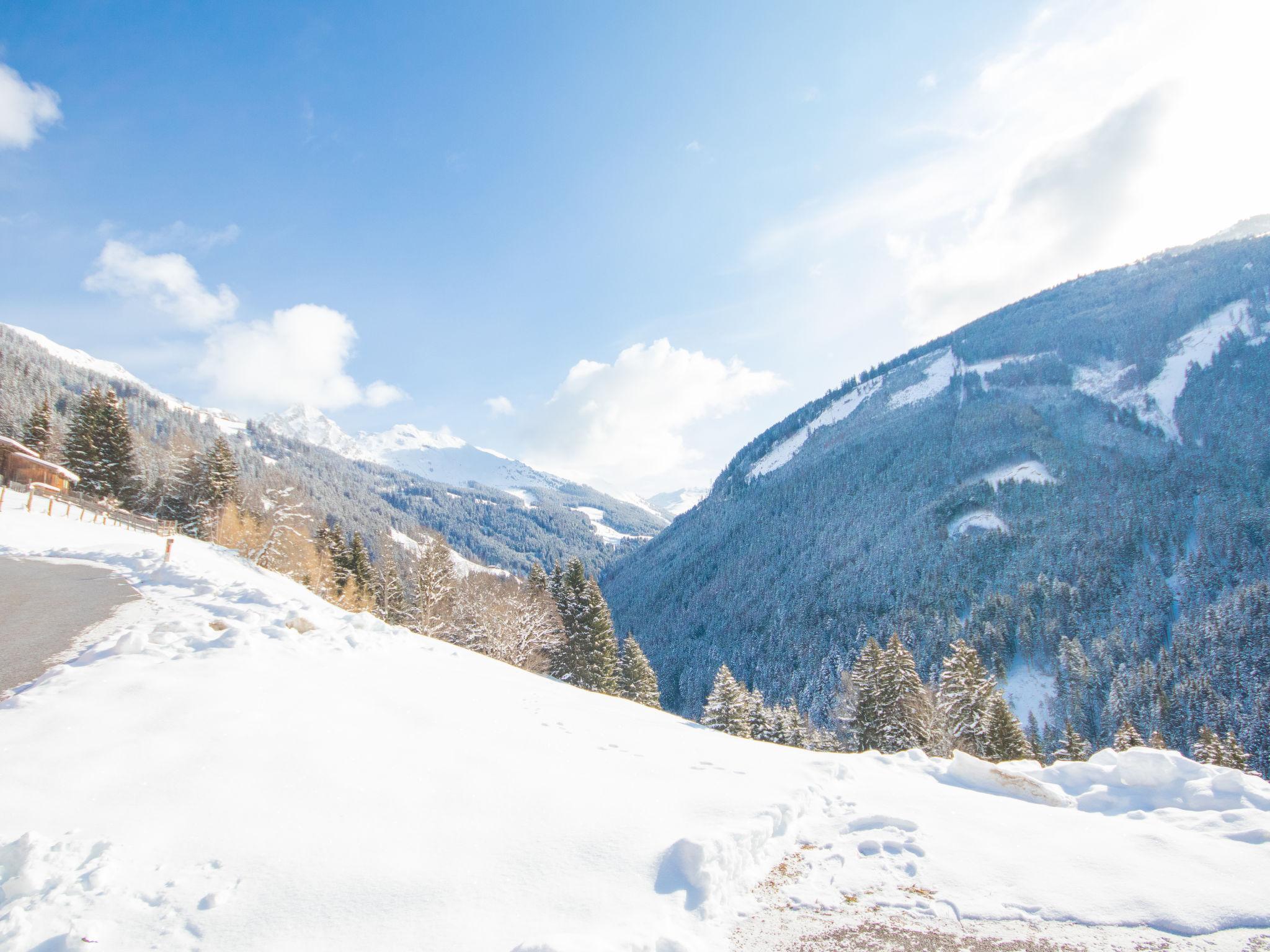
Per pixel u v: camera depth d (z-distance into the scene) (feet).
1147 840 18.99
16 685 25.76
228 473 163.84
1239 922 14.67
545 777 21.79
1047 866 17.42
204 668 27.40
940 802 22.41
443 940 12.52
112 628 35.65
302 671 29.71
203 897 13.19
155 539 99.60
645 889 15.07
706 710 122.21
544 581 144.97
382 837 16.40
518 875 15.25
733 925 14.43
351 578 141.38
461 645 116.98
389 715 25.98
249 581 71.92
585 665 127.03
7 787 16.22
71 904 12.44
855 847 18.76
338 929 12.64
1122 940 14.16
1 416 224.94
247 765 19.22
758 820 18.88
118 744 19.49
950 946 13.82
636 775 23.17
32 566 59.77
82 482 154.20
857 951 13.61
